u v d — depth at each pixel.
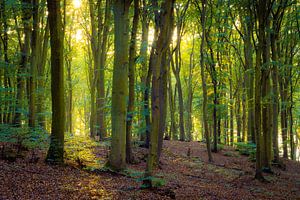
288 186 13.84
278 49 22.80
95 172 10.75
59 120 10.79
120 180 10.17
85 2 26.59
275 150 20.14
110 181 9.80
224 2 20.89
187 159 18.97
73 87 37.06
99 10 21.48
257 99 14.07
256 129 14.26
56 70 10.62
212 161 19.30
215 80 23.09
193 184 11.80
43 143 13.84
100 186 8.96
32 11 16.56
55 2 10.41
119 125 11.31
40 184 8.29
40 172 9.46
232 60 31.08
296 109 29.70
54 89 10.73
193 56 35.69
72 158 12.23
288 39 22.64
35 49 16.50
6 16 17.19
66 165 10.84
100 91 20.92
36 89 18.17
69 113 33.81
